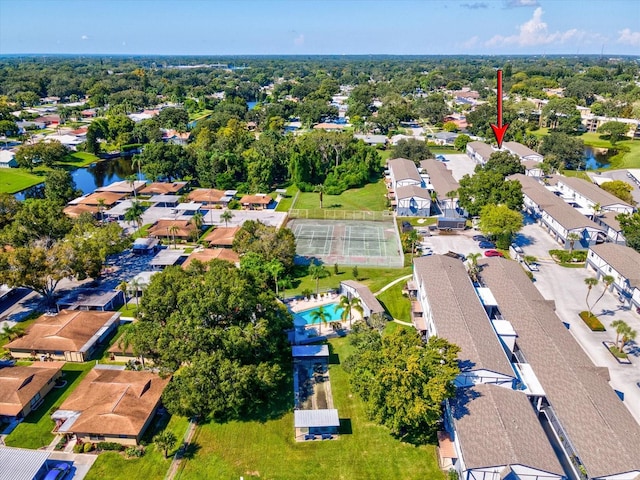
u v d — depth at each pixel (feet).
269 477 179.32
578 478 175.73
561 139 633.20
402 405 183.42
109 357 249.34
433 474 180.14
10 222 345.31
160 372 220.84
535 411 207.10
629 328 243.60
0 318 285.02
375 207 496.64
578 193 462.60
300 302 309.22
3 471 168.35
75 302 293.02
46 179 504.84
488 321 245.86
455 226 423.64
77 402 204.95
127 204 486.79
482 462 165.37
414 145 631.15
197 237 406.00
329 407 216.33
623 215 365.40
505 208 380.17
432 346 198.80
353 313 293.43
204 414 208.54
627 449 170.91
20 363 244.42
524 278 304.50
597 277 334.03
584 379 209.05
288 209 494.18
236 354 212.64
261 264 320.91
